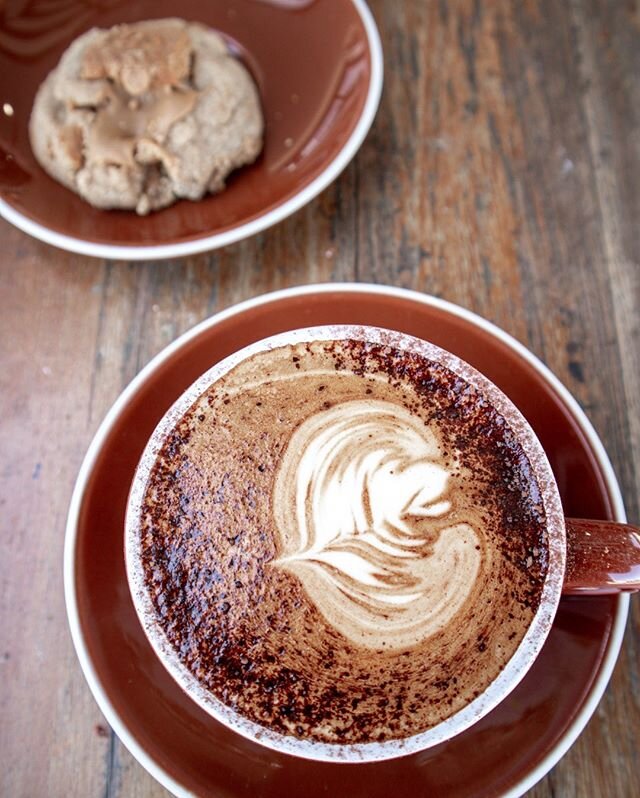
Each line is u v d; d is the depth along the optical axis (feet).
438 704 0.68
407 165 0.98
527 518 0.72
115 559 0.77
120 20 1.01
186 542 0.72
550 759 0.71
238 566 0.71
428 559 0.72
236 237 0.86
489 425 0.74
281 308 0.82
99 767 0.78
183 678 0.69
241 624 0.70
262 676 0.69
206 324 0.81
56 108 0.95
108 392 0.89
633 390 0.90
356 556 0.72
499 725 0.73
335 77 0.96
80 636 0.73
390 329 0.81
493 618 0.70
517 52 1.03
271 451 0.74
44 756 0.79
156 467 0.73
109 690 0.72
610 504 0.77
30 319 0.92
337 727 0.68
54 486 0.86
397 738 0.68
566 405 0.80
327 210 0.96
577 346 0.91
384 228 0.95
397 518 0.73
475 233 0.95
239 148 0.95
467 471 0.74
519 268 0.94
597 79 1.02
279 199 0.89
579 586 0.70
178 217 0.93
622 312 0.93
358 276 0.94
